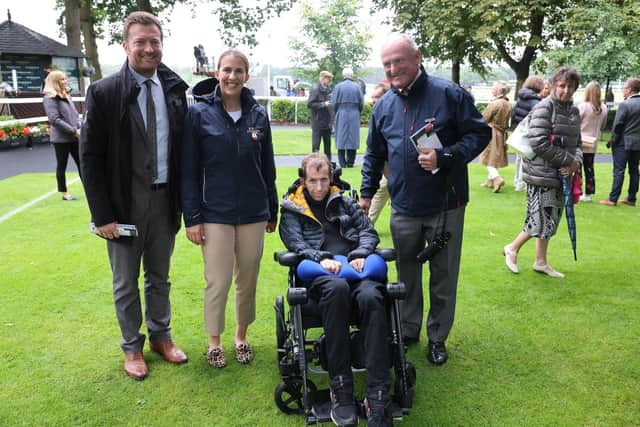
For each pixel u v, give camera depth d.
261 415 2.93
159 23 3.01
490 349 3.65
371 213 5.86
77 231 6.41
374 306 2.68
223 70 3.07
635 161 7.97
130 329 3.30
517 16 18.25
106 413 2.92
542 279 4.94
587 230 6.68
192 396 3.10
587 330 3.93
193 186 3.17
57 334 3.82
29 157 12.60
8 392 3.10
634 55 17.84
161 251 3.35
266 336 3.85
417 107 3.22
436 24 19.91
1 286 4.68
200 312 4.22
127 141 3.04
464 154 3.12
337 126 10.73
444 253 3.39
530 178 4.75
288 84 35.59
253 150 3.21
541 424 2.84
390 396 2.66
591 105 8.03
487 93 28.86
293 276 3.13
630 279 4.95
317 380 3.29
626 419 2.88
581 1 18.45
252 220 3.27
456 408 2.98
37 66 18.00
